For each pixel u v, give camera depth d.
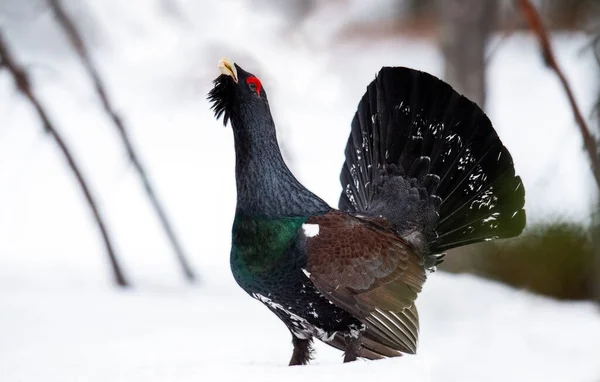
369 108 14.10
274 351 15.38
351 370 10.76
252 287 12.19
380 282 12.09
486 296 20.00
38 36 54.75
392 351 12.46
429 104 13.64
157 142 48.34
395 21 61.16
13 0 50.47
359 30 60.53
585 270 23.55
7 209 38.50
